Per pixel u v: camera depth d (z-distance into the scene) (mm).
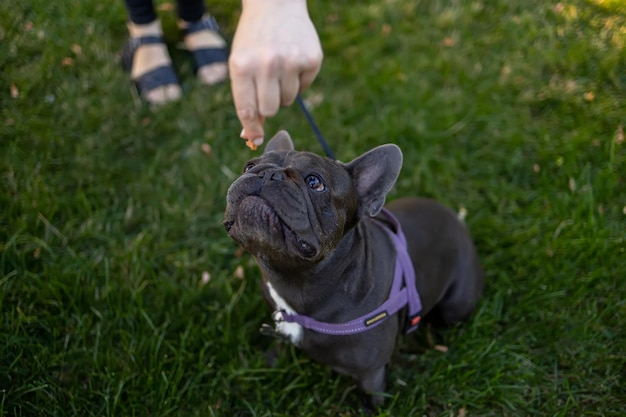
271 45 768
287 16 784
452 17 1365
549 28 1283
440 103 1230
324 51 1341
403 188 1121
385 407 875
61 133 1145
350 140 1176
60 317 911
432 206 912
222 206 1096
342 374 895
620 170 1062
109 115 1194
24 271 945
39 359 859
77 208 1055
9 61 1185
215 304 965
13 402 811
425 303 851
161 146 1180
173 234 1053
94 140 1156
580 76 1208
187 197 1107
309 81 829
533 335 936
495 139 1173
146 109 1224
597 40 1228
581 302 958
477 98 1231
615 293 949
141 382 857
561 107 1176
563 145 1123
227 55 1326
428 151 1167
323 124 1204
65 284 948
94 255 1007
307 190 667
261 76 773
